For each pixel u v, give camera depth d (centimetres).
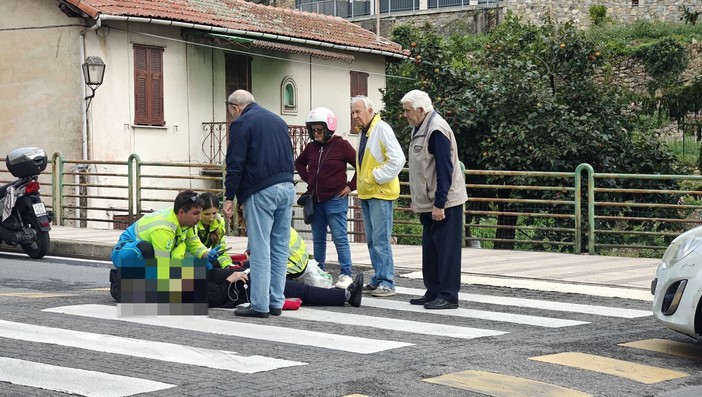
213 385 668
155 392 651
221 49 2723
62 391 655
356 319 939
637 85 3962
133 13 2388
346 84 3203
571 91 2192
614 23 4659
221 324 898
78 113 2369
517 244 2055
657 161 2047
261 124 920
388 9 5297
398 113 2317
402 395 652
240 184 925
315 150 1141
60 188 2050
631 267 1354
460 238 1009
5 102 2470
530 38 2358
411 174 1018
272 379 687
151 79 2522
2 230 1588
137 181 1930
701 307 770
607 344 833
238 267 1009
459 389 670
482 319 952
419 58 2259
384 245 1080
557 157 2019
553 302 1061
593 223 1533
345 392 655
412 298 1054
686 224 1986
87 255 1664
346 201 1142
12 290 1227
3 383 675
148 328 871
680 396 675
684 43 3928
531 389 676
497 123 2111
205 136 2684
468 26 4950
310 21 3195
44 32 2411
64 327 870
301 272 1035
